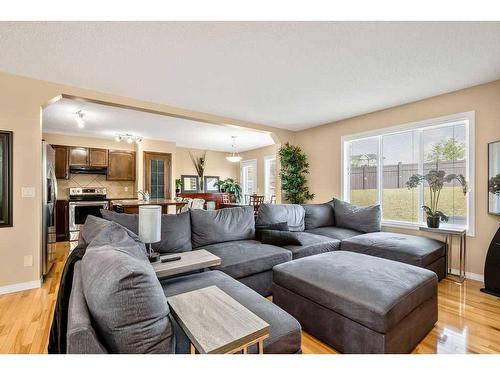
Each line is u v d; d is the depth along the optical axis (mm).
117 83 2953
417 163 3668
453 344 1765
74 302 910
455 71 2650
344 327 1621
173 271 1824
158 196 6672
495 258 2607
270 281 2596
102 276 878
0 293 2590
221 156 9070
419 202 3648
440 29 1922
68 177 5730
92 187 6191
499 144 2771
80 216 5473
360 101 3588
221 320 1047
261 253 2607
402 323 1583
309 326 1855
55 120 4629
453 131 3326
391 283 1698
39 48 2186
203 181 8562
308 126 5105
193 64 2492
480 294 2619
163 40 2074
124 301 833
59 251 4500
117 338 832
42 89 2836
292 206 3807
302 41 2092
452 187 3326
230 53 2287
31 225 2768
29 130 2756
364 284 1682
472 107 3061
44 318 2131
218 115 4285
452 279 3055
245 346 945
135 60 2410
